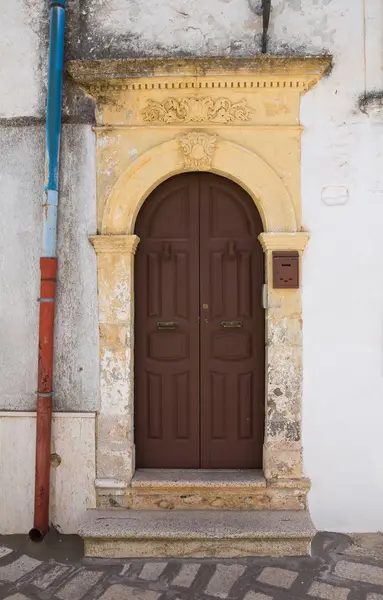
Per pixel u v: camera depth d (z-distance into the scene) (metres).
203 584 3.22
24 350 3.84
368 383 3.79
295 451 3.77
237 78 3.67
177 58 3.57
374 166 3.77
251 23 3.79
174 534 3.43
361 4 3.77
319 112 3.76
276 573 3.31
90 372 3.80
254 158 3.74
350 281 3.78
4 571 3.37
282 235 3.71
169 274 3.99
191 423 4.00
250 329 3.97
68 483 3.77
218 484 3.70
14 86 3.85
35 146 3.84
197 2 3.80
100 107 3.78
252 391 3.97
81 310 3.81
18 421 3.79
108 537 3.44
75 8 3.84
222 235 3.97
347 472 3.78
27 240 3.84
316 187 3.77
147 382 4.00
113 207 3.79
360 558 3.46
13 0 3.86
